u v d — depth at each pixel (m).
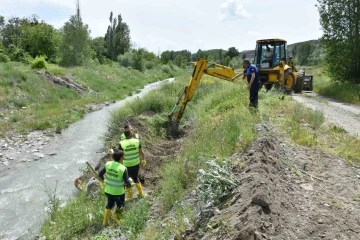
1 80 21.58
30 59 38.19
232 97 13.93
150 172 10.02
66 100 23.66
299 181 6.09
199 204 5.92
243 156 6.80
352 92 17.44
